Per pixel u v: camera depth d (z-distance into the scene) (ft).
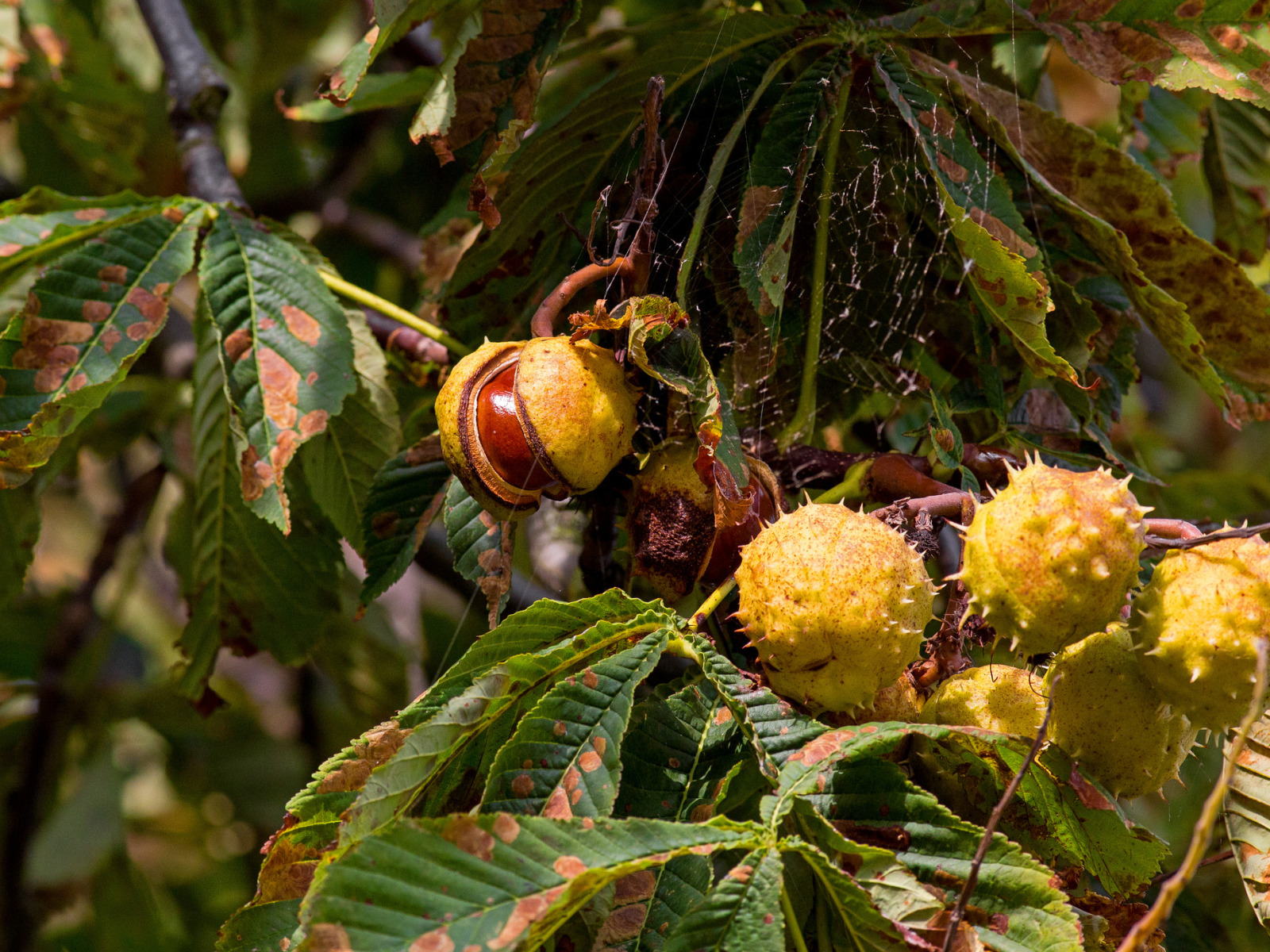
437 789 3.08
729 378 3.52
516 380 3.12
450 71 3.25
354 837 2.99
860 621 3.01
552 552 4.32
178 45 3.92
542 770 3.00
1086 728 3.06
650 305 3.11
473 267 3.51
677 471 3.17
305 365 3.41
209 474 3.75
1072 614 3.00
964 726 3.07
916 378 3.68
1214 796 2.81
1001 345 3.52
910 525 3.18
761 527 3.18
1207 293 3.43
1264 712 3.15
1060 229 3.49
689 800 3.07
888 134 3.45
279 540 3.82
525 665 3.06
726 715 3.11
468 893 2.88
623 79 3.40
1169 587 3.01
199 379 3.67
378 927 2.86
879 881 3.00
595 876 2.88
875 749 3.04
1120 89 3.82
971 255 3.26
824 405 3.62
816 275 3.41
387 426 3.61
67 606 4.55
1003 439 3.44
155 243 3.46
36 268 3.54
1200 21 3.35
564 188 3.47
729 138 3.30
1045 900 2.97
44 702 4.51
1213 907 3.65
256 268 3.46
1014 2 3.41
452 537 3.30
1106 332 3.53
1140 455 3.98
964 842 3.00
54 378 3.33
